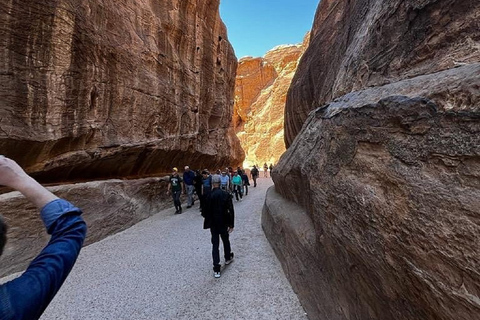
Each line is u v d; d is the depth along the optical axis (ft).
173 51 39.50
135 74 29.63
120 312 11.27
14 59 17.51
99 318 10.89
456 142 3.90
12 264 15.03
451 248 3.63
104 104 24.88
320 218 8.39
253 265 15.61
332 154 8.01
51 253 2.60
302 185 12.12
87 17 23.06
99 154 23.90
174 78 38.65
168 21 39.27
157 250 18.94
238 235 22.13
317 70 23.41
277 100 163.84
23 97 17.93
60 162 20.80
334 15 24.27
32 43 18.49
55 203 3.08
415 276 4.22
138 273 15.15
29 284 2.21
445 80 4.69
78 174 24.11
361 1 14.37
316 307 9.31
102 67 24.70
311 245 9.94
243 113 196.85
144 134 30.76
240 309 11.12
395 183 4.92
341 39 17.62
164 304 11.80
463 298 3.39
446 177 3.96
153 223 26.81
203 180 30.83
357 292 6.42
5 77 17.01
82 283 14.05
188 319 10.62
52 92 19.65
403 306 4.73
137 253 18.43
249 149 162.81
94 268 15.97
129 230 24.32
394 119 5.26
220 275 14.40
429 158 4.34
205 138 50.93
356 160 6.52
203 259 16.94
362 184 5.99
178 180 31.63
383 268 5.07
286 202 17.17
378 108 5.83
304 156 11.48
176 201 31.01
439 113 4.32
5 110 16.93
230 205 15.25
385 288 5.16
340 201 6.91
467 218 3.47
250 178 92.07
